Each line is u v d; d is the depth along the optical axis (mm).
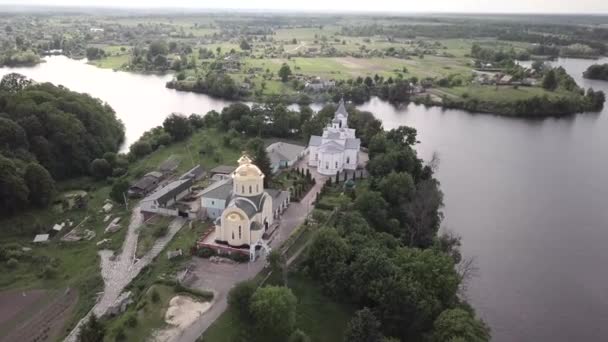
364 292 116000
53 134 199250
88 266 133375
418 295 112125
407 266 120438
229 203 142375
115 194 171375
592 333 127062
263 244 136750
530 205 199000
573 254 163250
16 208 157750
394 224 156375
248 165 143000
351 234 137250
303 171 197000
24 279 127562
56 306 117062
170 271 127500
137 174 199000
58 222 158125
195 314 111125
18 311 115188
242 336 105062
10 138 182250
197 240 142625
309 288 123938
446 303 118125
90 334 99438
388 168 193250
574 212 194000
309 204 171500
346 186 185625
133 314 108000
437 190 186875
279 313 103750
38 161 189875
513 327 127500
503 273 150500
